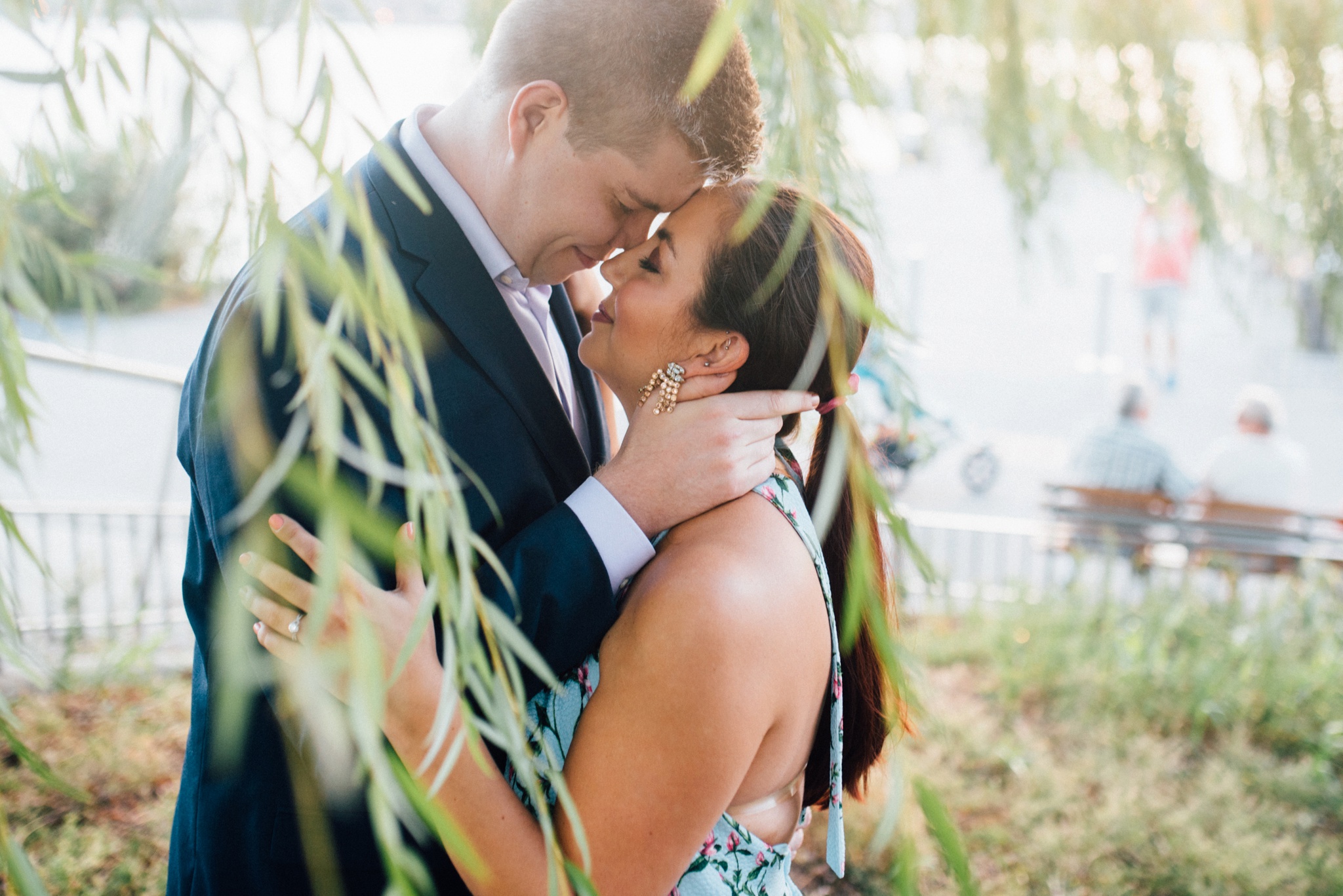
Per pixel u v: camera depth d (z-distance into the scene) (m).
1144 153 3.14
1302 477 6.13
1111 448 6.29
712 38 0.63
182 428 1.44
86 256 0.63
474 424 1.44
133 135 0.61
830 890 3.37
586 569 1.30
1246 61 3.09
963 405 11.98
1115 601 5.50
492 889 1.13
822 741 1.49
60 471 7.57
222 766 1.30
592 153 1.40
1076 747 4.43
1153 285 12.52
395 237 1.42
